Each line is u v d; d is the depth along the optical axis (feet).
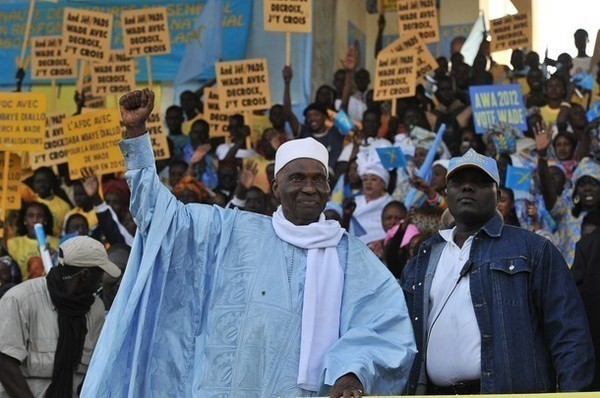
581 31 54.60
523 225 41.52
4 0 56.59
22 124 45.34
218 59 55.11
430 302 24.09
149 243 21.99
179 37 55.57
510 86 45.91
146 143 22.25
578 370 22.65
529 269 23.56
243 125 48.55
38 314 28.43
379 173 43.50
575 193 41.47
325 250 22.50
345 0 59.16
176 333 22.08
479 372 23.11
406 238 37.29
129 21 49.26
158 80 55.47
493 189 24.30
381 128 48.93
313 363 21.56
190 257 22.45
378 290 22.34
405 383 21.59
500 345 23.04
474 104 46.01
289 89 48.96
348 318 22.02
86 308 28.81
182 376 21.88
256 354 21.66
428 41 48.21
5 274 43.73
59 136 48.32
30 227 46.57
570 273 23.85
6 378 27.84
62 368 28.35
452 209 24.47
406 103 49.75
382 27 59.67
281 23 47.21
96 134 45.34
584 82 51.31
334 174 45.78
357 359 20.75
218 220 22.81
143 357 21.81
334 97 50.88
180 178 48.24
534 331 23.49
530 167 44.50
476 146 46.78
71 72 49.98
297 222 22.79
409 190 43.06
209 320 22.03
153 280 22.03
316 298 21.97
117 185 46.42
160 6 55.83
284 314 21.90
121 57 49.32
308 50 54.29
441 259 24.30
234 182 47.44
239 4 55.16
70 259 28.50
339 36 57.98
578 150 45.34
